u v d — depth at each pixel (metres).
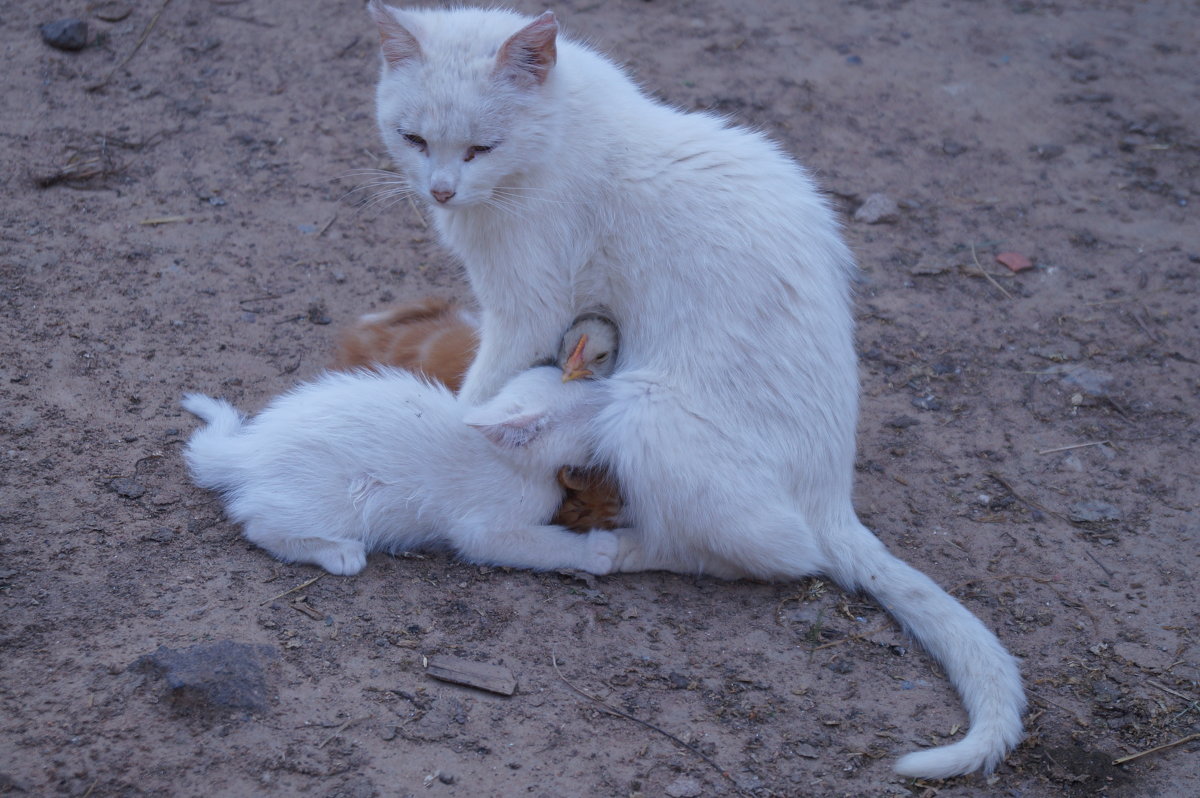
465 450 2.09
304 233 2.37
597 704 2.00
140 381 2.19
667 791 1.96
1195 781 1.99
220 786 1.93
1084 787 1.99
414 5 2.62
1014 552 2.14
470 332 2.19
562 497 2.11
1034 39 2.76
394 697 1.99
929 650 2.05
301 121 2.48
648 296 2.09
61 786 1.93
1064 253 2.42
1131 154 2.54
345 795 1.94
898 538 2.14
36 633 1.99
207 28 2.58
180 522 2.08
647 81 2.57
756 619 2.07
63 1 2.58
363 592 2.05
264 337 2.25
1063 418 2.26
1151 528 2.16
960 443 2.23
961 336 2.33
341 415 2.08
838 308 2.12
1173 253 2.42
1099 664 2.06
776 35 2.68
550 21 2.04
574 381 2.10
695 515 2.07
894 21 2.79
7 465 2.10
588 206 2.09
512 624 2.04
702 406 2.07
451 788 1.95
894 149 2.53
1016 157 2.53
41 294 2.25
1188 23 2.85
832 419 2.10
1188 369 2.30
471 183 2.06
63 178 2.37
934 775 1.97
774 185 2.11
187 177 2.40
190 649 1.98
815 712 2.01
